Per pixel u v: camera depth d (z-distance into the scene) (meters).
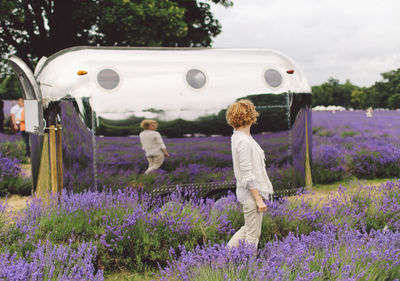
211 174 4.78
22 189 6.95
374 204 4.75
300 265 2.94
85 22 11.86
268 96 4.95
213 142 4.76
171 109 4.60
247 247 3.18
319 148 8.85
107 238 3.88
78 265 3.04
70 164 4.43
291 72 5.12
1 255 3.08
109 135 4.41
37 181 4.93
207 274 2.88
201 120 4.71
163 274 3.44
